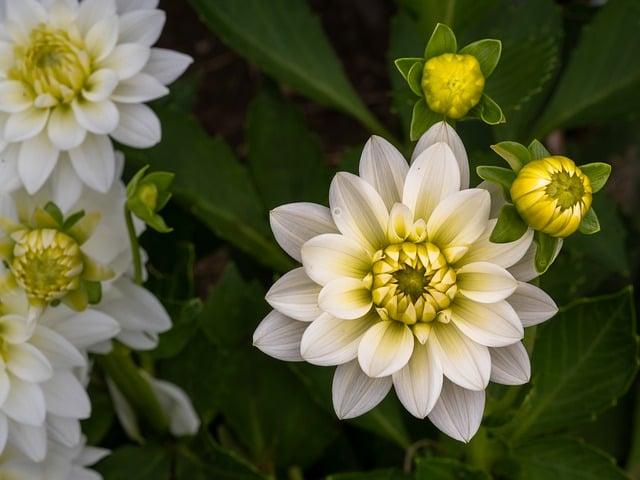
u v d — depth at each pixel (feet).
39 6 2.27
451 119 2.11
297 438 2.81
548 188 1.91
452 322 1.96
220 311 2.75
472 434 1.96
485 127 2.88
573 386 2.56
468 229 1.95
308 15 2.88
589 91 2.81
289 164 2.87
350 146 3.69
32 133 2.22
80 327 2.24
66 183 2.28
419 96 2.12
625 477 2.53
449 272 1.93
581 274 2.75
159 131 2.30
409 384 1.94
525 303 1.95
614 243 2.80
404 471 2.62
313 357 1.92
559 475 2.56
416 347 1.97
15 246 2.13
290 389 2.79
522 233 1.94
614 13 2.78
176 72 2.33
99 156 2.27
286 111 2.88
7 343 2.19
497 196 1.98
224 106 3.73
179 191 2.80
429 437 2.79
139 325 2.37
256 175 2.86
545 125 2.83
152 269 2.66
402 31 2.90
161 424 2.70
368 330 1.94
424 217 1.96
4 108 2.22
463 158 1.97
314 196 2.87
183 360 2.69
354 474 2.57
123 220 2.32
